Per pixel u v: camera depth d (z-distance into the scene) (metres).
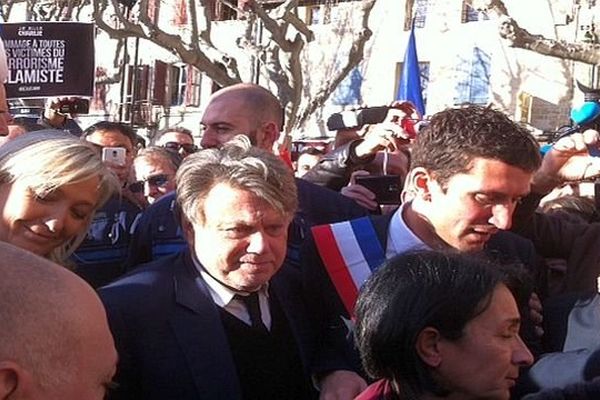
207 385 2.51
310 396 2.79
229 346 2.58
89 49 6.54
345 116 4.54
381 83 20.23
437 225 2.72
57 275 1.47
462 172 2.60
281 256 2.58
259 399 2.61
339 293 2.86
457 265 2.05
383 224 2.93
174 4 22.08
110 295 2.55
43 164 2.59
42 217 2.62
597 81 16.61
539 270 3.49
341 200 3.74
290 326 2.77
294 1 12.96
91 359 1.46
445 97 19.41
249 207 2.47
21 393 1.38
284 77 13.09
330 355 2.81
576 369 2.32
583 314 2.71
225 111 3.85
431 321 1.99
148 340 2.50
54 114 6.50
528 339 2.65
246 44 13.80
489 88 18.81
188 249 2.70
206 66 14.04
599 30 13.49
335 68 20.64
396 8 20.17
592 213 4.34
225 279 2.55
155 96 23.48
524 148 2.59
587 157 3.20
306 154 6.98
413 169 2.79
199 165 2.54
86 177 2.63
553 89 18.05
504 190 2.59
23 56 6.45
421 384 2.01
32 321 1.40
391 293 2.05
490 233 2.66
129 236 3.78
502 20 11.52
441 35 19.61
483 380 1.98
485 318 1.99
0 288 1.41
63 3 17.95
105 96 24.27
